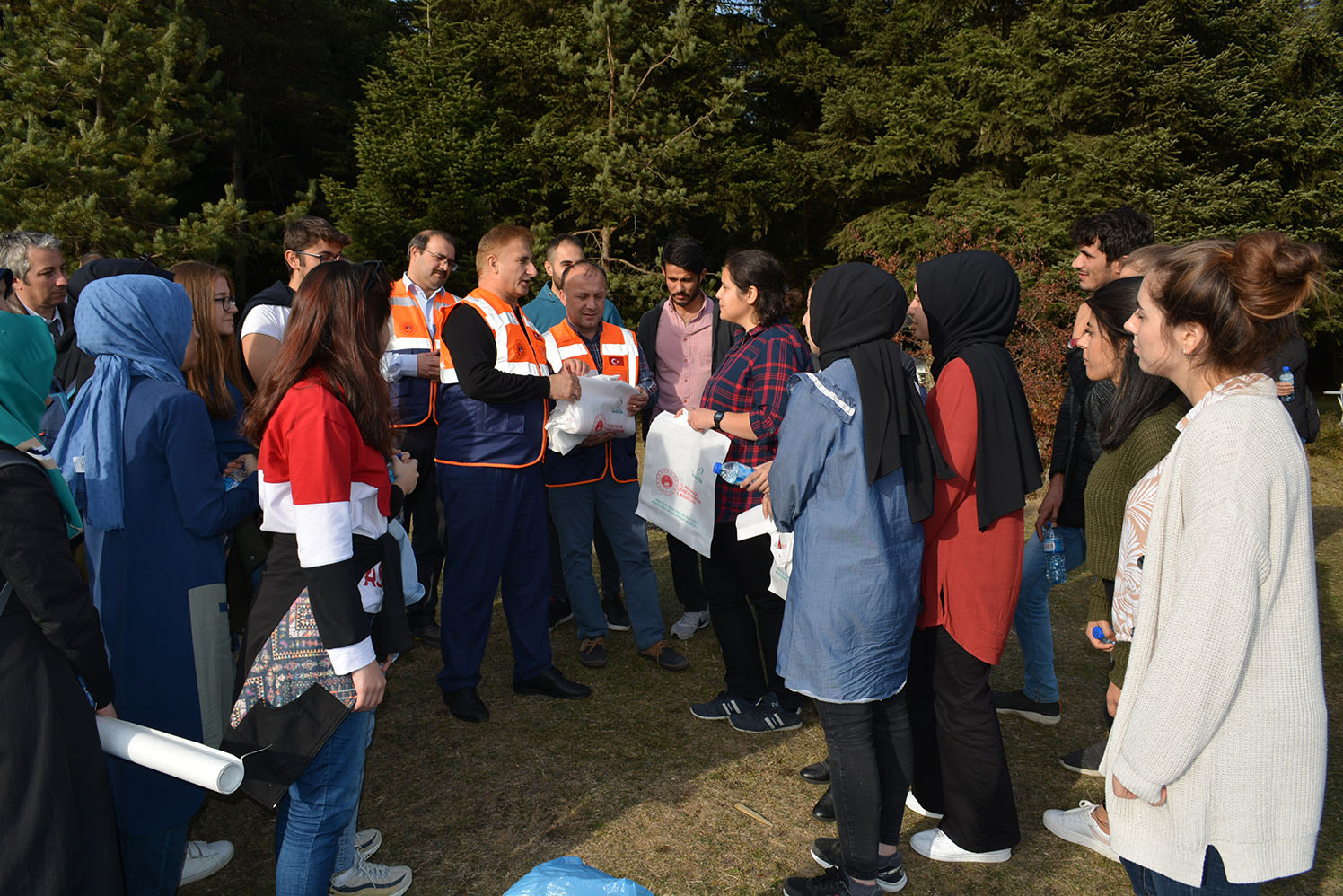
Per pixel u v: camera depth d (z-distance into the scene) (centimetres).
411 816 266
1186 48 1099
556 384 324
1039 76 1163
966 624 223
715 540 323
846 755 212
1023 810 272
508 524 320
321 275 179
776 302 305
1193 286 150
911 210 1392
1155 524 158
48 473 157
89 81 1182
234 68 1633
